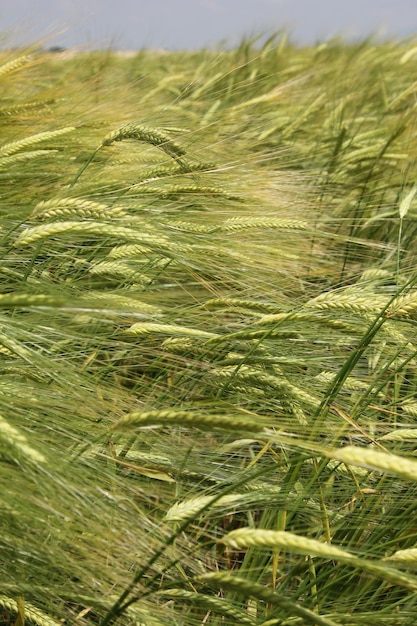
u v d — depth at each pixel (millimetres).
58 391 1091
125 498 1009
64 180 1430
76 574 998
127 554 1003
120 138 1340
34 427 1065
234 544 905
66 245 1350
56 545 996
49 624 1015
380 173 1929
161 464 1138
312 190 1758
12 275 1247
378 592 1058
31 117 1537
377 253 1654
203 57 4070
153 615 1016
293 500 1089
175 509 1036
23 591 997
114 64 3068
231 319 1306
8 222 1281
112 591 1020
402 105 2572
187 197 1407
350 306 1104
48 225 1057
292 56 3854
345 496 1165
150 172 1413
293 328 1208
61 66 2350
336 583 1078
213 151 1552
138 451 1152
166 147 1363
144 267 1338
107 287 1417
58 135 1324
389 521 1126
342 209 1852
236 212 1382
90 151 1504
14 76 1646
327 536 1071
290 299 1343
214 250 1258
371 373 1268
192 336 1175
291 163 1867
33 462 951
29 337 1115
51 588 1009
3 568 1005
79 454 1027
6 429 958
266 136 2100
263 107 2502
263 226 1314
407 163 1892
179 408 1095
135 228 1160
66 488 967
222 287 1350
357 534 1133
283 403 1168
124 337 1255
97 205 1079
